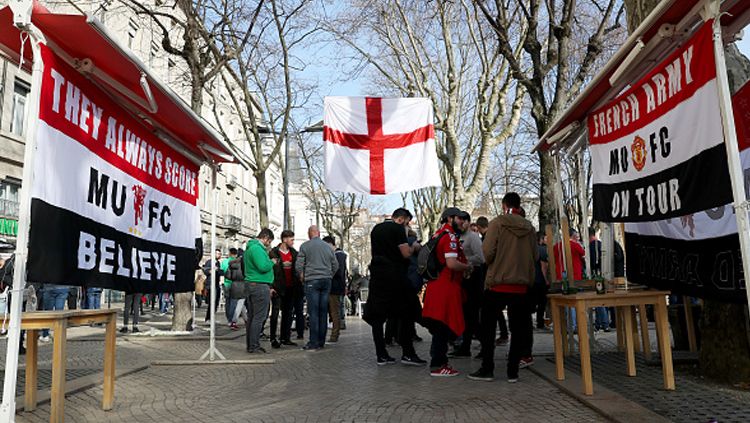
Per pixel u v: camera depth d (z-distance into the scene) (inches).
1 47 166.2
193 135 258.8
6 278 384.5
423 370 284.5
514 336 243.1
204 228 1462.8
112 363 202.4
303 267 374.3
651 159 186.9
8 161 865.5
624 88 222.2
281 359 326.0
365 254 2923.2
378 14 701.3
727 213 173.5
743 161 208.4
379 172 330.6
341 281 420.2
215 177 319.6
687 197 162.6
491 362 249.3
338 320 420.5
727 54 253.3
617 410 180.7
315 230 381.1
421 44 735.7
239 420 184.9
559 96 430.3
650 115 187.2
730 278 172.1
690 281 192.9
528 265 241.9
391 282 299.1
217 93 1234.0
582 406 195.6
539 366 275.3
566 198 1015.0
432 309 264.4
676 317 308.8
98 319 194.7
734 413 176.2
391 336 392.5
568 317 313.7
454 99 660.7
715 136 146.7
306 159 1152.2
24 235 147.3
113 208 197.3
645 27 163.5
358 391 231.3
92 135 183.3
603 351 327.3
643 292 214.5
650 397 201.6
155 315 755.4
